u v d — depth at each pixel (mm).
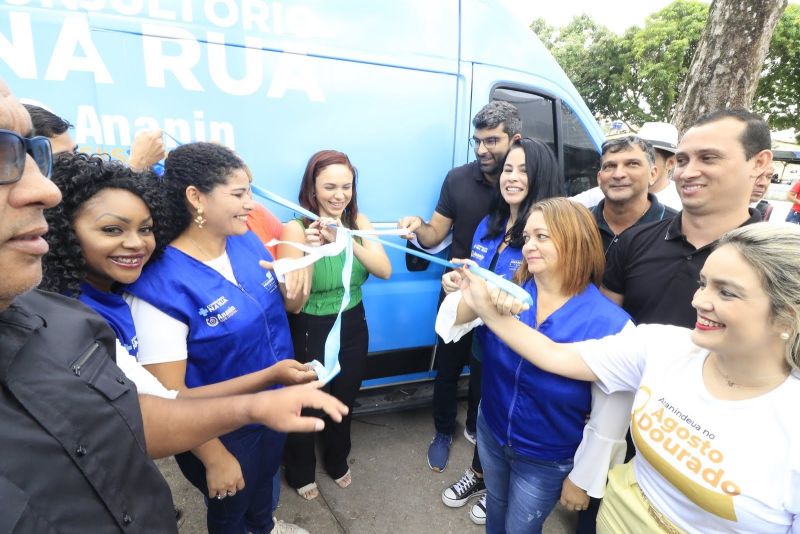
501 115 1978
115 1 1562
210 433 834
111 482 628
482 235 2037
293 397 802
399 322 2348
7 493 496
